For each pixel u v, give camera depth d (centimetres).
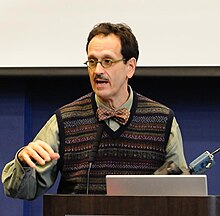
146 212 323
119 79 450
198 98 635
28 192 450
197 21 609
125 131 460
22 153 393
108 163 451
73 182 454
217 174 627
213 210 319
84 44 618
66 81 643
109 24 457
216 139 632
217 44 604
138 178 355
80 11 620
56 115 473
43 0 624
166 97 638
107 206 327
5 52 624
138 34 614
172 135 471
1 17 627
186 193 348
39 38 623
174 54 609
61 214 332
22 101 640
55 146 464
